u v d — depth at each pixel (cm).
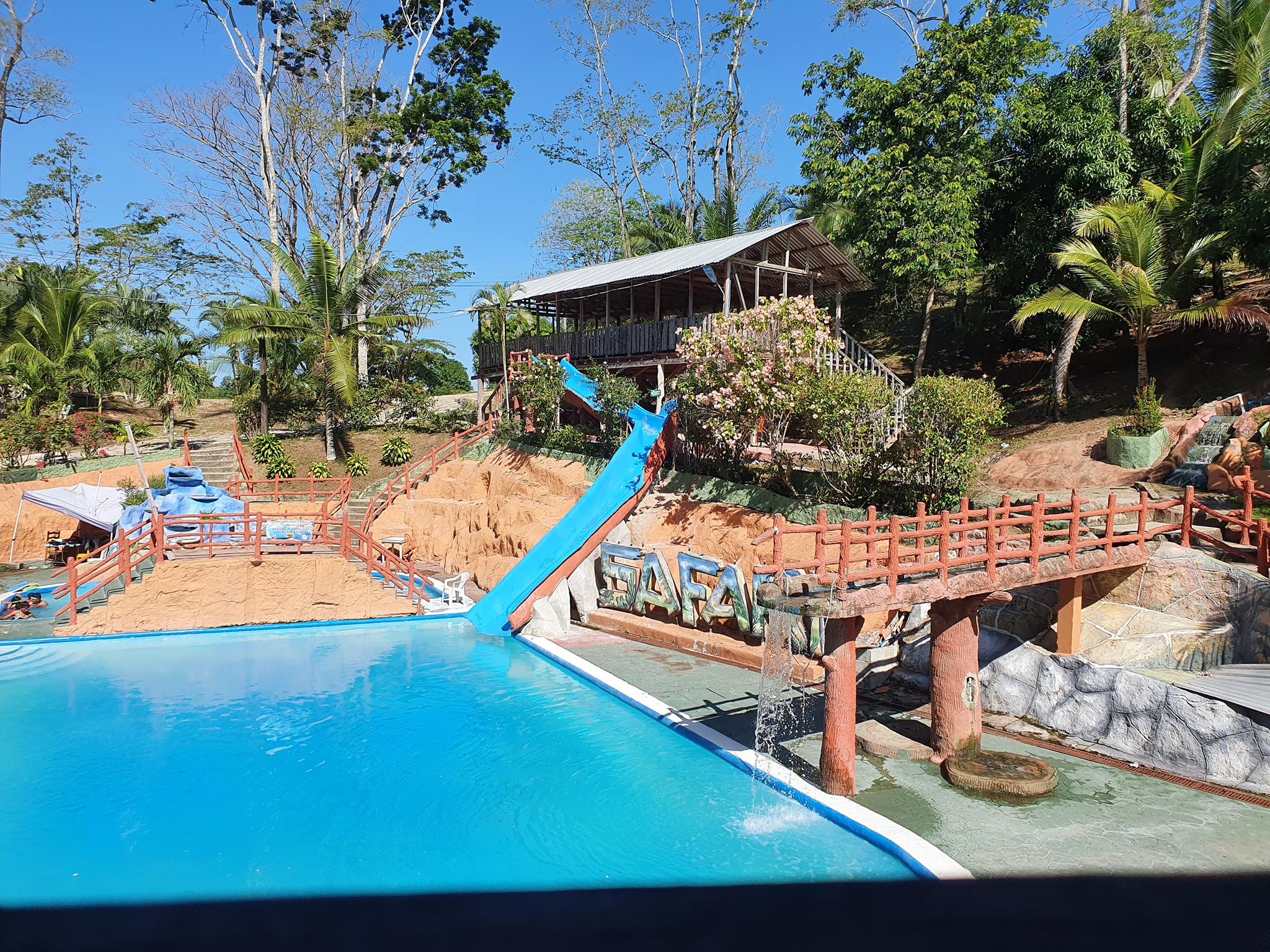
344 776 1166
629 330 2789
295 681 1633
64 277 4025
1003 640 1357
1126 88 2477
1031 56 2609
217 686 1598
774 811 1031
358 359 4044
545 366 2845
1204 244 2158
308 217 4309
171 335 3775
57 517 2975
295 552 2153
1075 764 1128
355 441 3725
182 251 4497
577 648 1817
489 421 3306
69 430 3278
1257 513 1429
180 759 1235
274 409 3878
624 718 1395
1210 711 1059
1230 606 1216
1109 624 1294
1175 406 2233
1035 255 2523
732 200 3862
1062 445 2128
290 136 4053
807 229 2503
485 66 4262
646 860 916
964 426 1590
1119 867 855
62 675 1669
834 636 1046
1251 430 1753
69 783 1148
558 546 2161
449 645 1919
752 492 1950
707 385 1967
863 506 1747
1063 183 2448
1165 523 1500
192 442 3666
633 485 2228
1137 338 2266
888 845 909
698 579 1850
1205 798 1010
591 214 5028
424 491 3100
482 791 1112
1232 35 2364
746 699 1439
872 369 2658
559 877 888
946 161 2561
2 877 900
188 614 2023
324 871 909
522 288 3238
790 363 1806
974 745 1145
